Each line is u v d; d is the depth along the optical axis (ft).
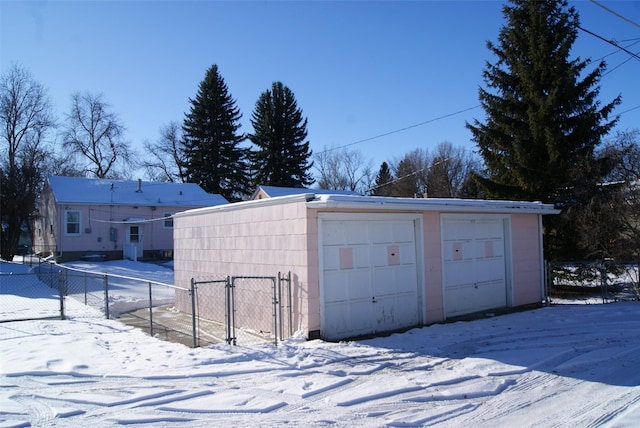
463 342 28.99
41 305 46.83
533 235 44.62
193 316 27.68
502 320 36.24
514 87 63.77
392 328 33.40
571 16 60.39
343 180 203.31
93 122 157.48
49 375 22.44
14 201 97.09
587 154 55.31
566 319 36.50
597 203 51.70
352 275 31.60
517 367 23.68
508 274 42.22
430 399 19.52
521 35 62.18
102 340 30.09
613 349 27.37
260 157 173.27
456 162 176.76
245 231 35.42
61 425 16.62
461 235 38.88
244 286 35.45
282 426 16.62
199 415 17.63
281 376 22.07
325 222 30.53
